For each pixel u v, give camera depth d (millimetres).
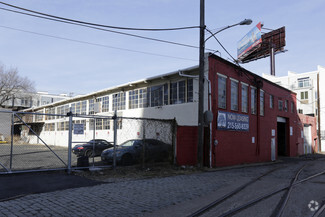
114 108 23812
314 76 43344
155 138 14133
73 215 5340
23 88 44906
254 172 13586
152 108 19516
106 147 18062
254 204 6617
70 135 10156
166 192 7785
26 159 14438
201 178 10703
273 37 48719
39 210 5539
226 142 16984
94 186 8125
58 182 8500
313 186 9336
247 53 50094
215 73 16328
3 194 6691
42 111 36906
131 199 6801
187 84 17312
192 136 15164
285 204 6609
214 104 15938
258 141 21266
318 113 42219
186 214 5594
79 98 28781
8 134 31562
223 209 6078
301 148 33062
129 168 12078
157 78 18969
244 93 19922
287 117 28953
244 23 12984
